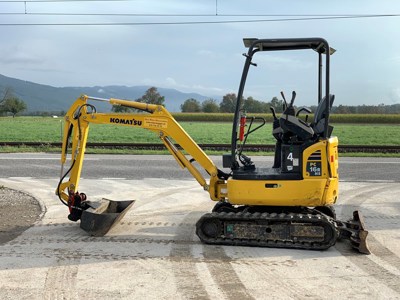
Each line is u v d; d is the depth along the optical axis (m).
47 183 12.45
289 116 6.78
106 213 7.85
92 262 6.19
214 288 5.26
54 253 6.59
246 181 6.87
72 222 8.46
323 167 6.70
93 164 15.88
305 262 6.20
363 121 55.91
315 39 6.70
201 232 7.02
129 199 10.48
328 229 6.63
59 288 5.25
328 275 5.70
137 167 15.28
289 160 6.79
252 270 5.88
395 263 6.17
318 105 7.10
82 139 8.07
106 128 40.47
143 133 34.84
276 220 6.72
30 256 6.44
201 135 34.00
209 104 78.38
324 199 6.70
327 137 6.77
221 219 6.92
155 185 12.23
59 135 32.88
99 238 7.41
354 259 6.33
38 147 20.89
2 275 5.67
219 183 7.71
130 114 7.94
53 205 9.79
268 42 6.82
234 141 7.05
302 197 6.71
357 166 16.06
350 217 8.86
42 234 7.65
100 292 5.14
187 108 83.94
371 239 7.34
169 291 5.17
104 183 12.47
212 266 6.03
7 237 7.46
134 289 5.23
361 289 5.23
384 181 13.12
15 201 10.20
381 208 9.66
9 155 18.52
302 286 5.32
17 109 89.50
